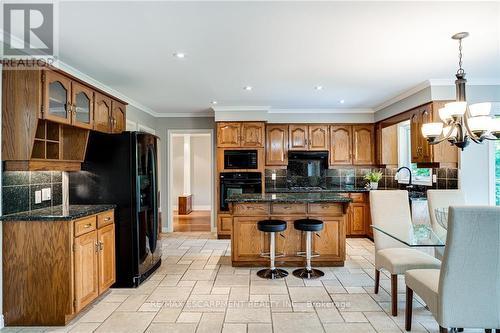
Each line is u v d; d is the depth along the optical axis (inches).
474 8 84.8
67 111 112.2
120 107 155.1
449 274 76.4
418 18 90.6
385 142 229.3
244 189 221.5
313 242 158.1
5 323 100.9
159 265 159.9
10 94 100.3
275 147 236.4
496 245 73.5
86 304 109.0
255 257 158.9
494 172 155.1
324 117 237.0
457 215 74.1
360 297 121.8
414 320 103.0
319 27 96.3
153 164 151.8
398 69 139.3
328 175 250.4
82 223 107.3
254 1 80.7
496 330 85.6
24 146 100.0
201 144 395.2
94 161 135.6
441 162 158.7
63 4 81.0
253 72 142.6
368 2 81.7
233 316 106.7
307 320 103.6
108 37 102.5
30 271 100.9
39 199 120.3
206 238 226.4
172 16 88.4
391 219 125.6
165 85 164.4
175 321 103.4
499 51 117.0
